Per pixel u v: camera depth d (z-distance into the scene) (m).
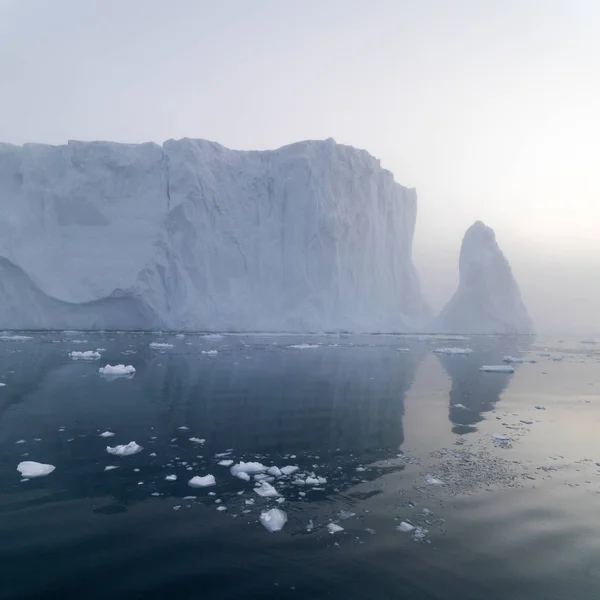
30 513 6.11
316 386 16.27
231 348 28.50
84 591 4.45
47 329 37.22
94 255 39.53
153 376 17.42
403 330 47.47
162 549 5.26
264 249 44.81
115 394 13.89
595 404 14.34
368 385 16.91
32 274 36.91
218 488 7.07
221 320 41.06
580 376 21.12
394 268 51.66
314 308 43.53
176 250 40.97
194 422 10.95
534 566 5.07
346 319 44.50
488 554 5.30
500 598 4.48
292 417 11.67
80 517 6.02
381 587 4.61
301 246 44.75
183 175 42.00
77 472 7.61
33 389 14.37
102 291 38.28
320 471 7.91
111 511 6.21
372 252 49.22
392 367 22.38
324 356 26.06
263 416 11.70
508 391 16.55
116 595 4.39
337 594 4.48
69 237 39.78
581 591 4.63
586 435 10.55
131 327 39.31
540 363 26.72
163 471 7.73
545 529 5.95
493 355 30.31
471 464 8.41
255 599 4.36
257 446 9.22
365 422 11.34
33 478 7.33
